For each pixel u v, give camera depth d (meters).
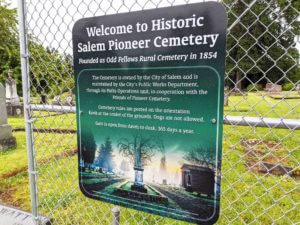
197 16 1.16
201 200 1.25
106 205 2.85
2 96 5.77
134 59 1.32
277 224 2.64
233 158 4.02
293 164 3.95
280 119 1.18
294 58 1.17
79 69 1.49
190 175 1.26
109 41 1.38
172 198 1.32
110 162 1.47
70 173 3.42
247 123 1.25
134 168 1.40
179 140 1.26
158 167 1.33
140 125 1.35
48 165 3.45
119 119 1.41
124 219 2.66
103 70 1.41
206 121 1.19
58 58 1.84
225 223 2.67
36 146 3.21
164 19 1.23
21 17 1.72
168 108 1.27
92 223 2.55
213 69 1.15
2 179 4.09
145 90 1.31
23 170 4.47
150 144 1.34
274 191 3.26
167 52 1.24
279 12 1.18
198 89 1.19
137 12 1.28
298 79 1.27
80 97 1.51
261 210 2.88
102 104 1.44
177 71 1.23
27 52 1.75
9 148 5.83
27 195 3.50
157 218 2.62
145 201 1.40
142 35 1.29
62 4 1.55
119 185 1.46
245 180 3.50
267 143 4.59
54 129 3.11
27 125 1.82
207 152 1.20
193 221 1.29
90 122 1.50
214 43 1.14
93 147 1.51
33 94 2.03
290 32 1.17
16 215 2.17
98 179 1.52
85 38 1.44
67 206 2.77
